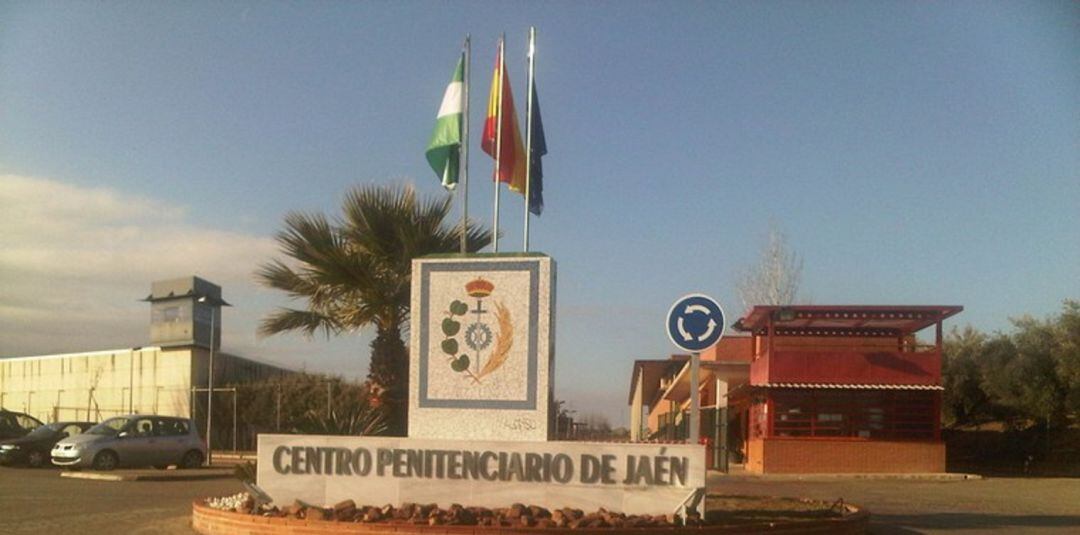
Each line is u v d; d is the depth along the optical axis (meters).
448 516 12.41
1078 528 15.79
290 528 12.45
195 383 41.78
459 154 15.54
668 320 13.08
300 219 18.27
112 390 44.16
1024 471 32.97
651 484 12.66
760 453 30.50
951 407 38.38
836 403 30.47
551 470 12.91
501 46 15.45
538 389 13.21
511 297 13.42
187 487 22.44
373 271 18.27
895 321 30.77
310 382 40.72
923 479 28.83
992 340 36.34
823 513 13.98
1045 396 33.62
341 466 13.50
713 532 11.93
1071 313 34.03
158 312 43.00
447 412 13.42
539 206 15.72
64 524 15.05
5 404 48.78
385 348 18.55
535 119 15.60
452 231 18.58
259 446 13.75
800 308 29.47
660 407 52.31
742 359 37.78
